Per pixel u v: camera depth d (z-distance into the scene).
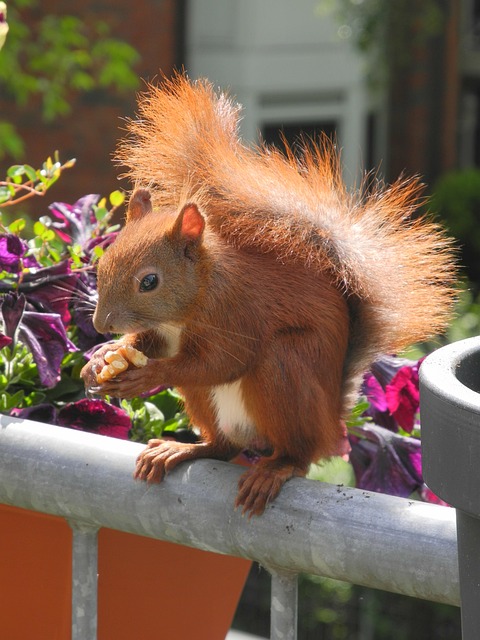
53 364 4.41
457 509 2.59
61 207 5.32
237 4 25.47
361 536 2.91
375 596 11.20
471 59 28.09
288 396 4.08
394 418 5.02
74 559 3.57
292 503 3.11
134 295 4.23
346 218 4.40
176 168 4.53
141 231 4.32
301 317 4.14
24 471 3.53
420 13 25.36
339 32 25.50
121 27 22.17
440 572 2.77
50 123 21.89
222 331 4.14
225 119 4.57
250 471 3.31
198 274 4.21
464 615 2.62
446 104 26.72
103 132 22.08
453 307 4.47
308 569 3.08
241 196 4.37
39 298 4.70
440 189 24.70
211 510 3.26
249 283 4.19
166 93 4.61
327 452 4.17
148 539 4.12
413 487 4.77
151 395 4.89
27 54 21.03
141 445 3.49
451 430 2.48
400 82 26.62
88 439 3.53
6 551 4.04
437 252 4.45
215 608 4.54
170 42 22.75
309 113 26.55
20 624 4.16
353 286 4.26
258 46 25.80
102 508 3.43
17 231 5.04
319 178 4.55
